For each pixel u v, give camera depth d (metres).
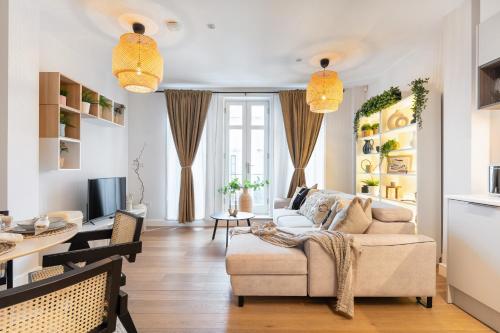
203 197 5.19
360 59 3.80
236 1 2.48
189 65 4.01
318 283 2.16
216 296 2.38
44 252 2.78
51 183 3.10
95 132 3.97
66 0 2.46
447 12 2.69
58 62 3.20
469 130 2.51
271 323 1.97
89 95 3.41
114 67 2.48
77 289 0.84
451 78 2.71
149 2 2.49
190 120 5.03
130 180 5.14
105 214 3.77
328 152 5.16
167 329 1.89
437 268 2.91
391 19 2.79
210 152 5.18
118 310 1.03
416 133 3.14
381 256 2.14
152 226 5.09
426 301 2.21
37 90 2.62
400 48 3.46
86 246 1.90
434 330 1.90
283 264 2.18
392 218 2.40
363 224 2.35
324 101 3.24
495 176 2.10
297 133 5.00
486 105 2.15
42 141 2.78
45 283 0.73
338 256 2.12
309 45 3.36
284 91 5.04
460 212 2.12
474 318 2.04
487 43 2.12
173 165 5.16
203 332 1.86
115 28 2.93
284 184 5.20
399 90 3.67
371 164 4.64
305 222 3.49
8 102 2.31
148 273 2.88
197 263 3.18
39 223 1.60
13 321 0.70
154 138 5.18
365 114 4.31
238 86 5.05
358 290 2.13
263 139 5.36
